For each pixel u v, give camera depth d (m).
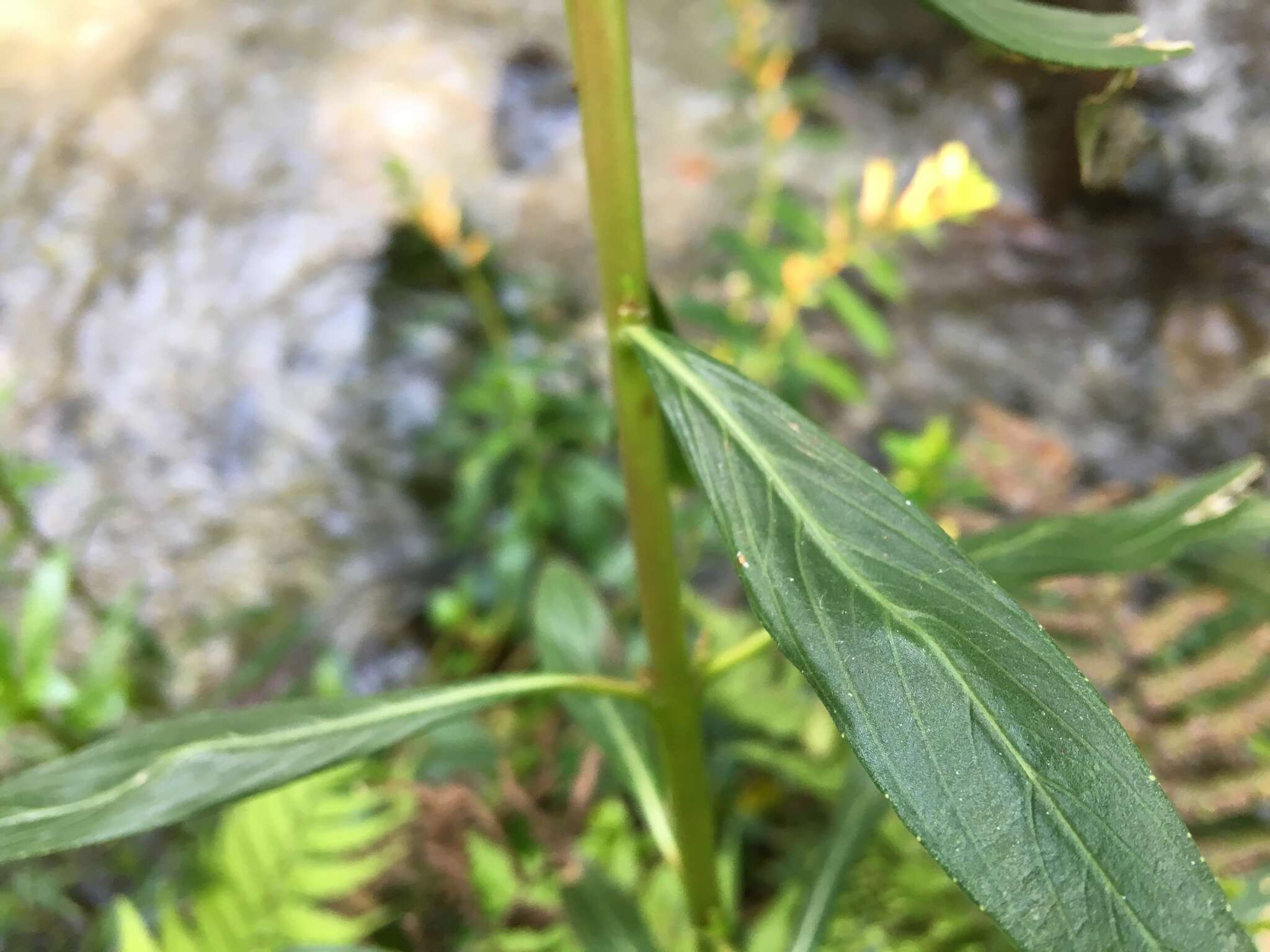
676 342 0.12
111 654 0.26
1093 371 0.43
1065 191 0.43
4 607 0.38
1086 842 0.08
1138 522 0.16
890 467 0.44
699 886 0.17
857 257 0.30
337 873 0.20
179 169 0.51
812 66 0.58
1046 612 0.21
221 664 0.39
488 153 0.56
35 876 0.26
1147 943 0.08
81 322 0.47
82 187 0.50
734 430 0.11
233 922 0.20
